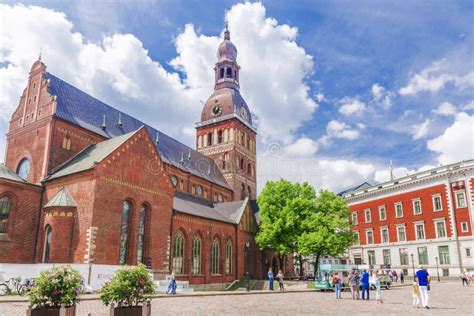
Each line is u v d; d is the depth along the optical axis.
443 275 66.06
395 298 32.28
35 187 38.59
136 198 39.25
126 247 37.84
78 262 33.75
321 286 43.28
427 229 69.94
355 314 20.25
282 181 57.19
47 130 41.56
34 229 37.50
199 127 80.88
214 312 20.69
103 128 48.78
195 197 61.28
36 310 13.03
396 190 76.69
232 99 78.69
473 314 20.09
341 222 54.00
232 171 74.56
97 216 34.66
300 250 51.97
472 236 62.94
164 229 42.38
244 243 57.25
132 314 14.20
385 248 76.88
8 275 29.41
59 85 46.28
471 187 64.19
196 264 47.97
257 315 19.53
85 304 22.92
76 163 40.06
